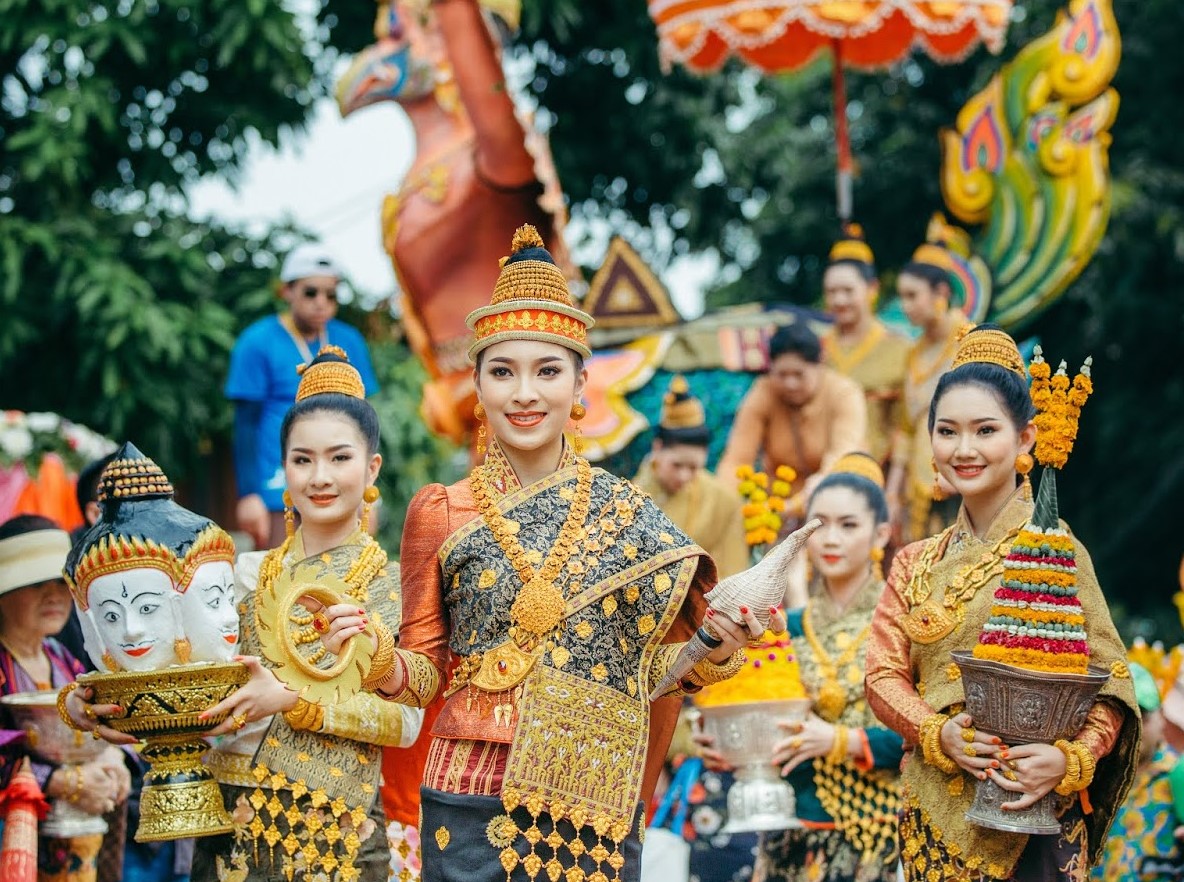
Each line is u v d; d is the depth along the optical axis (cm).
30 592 675
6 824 616
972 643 529
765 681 656
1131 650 908
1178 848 770
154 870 712
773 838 706
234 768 579
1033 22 1948
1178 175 1881
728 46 1388
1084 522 2045
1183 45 1886
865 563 706
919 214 2084
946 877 524
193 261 1414
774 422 1004
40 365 1373
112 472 539
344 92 1189
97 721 529
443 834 476
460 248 1180
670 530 491
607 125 1781
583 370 504
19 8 1394
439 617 502
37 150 1372
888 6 1240
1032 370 513
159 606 524
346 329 972
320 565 585
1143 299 1919
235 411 930
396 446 1420
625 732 477
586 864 472
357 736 577
